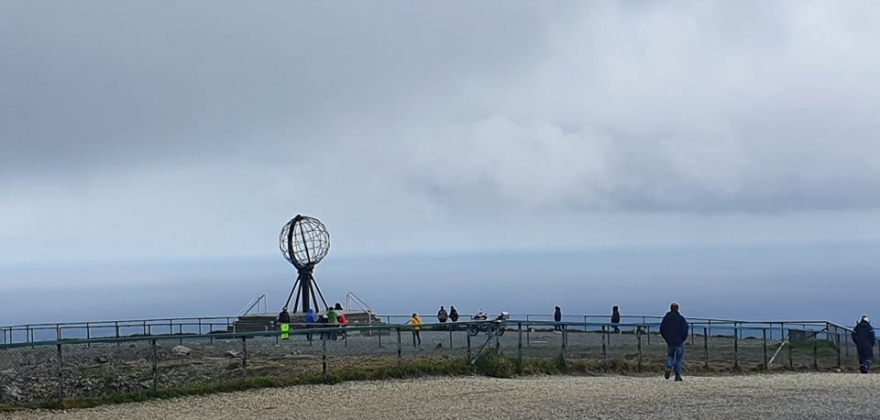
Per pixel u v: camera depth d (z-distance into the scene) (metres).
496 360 25.56
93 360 29.64
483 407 18.50
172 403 19.50
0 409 18.55
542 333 38.38
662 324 24.42
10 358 31.20
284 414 17.92
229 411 18.38
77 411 18.55
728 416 16.94
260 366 25.31
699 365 28.20
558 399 19.64
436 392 20.98
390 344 33.06
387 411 18.14
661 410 17.81
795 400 19.23
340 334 32.56
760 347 33.09
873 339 29.25
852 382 23.42
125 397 19.77
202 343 35.66
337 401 19.62
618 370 26.91
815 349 30.50
